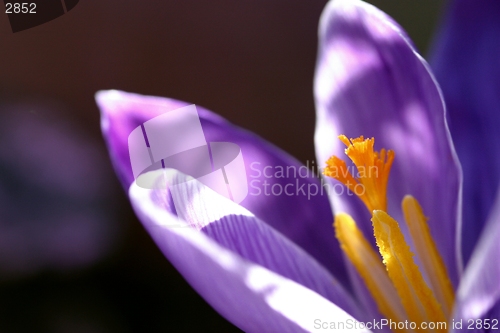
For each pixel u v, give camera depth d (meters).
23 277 0.25
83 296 0.26
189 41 0.30
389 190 0.17
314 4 0.30
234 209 0.15
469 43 0.17
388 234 0.15
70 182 0.26
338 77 0.17
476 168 0.17
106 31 0.29
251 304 0.14
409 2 0.29
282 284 0.14
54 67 0.29
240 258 0.14
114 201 0.27
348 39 0.16
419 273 0.15
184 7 0.29
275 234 0.16
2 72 0.29
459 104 0.17
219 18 0.29
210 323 0.26
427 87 0.16
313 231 0.17
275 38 0.30
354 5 0.16
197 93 0.30
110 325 0.26
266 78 0.30
